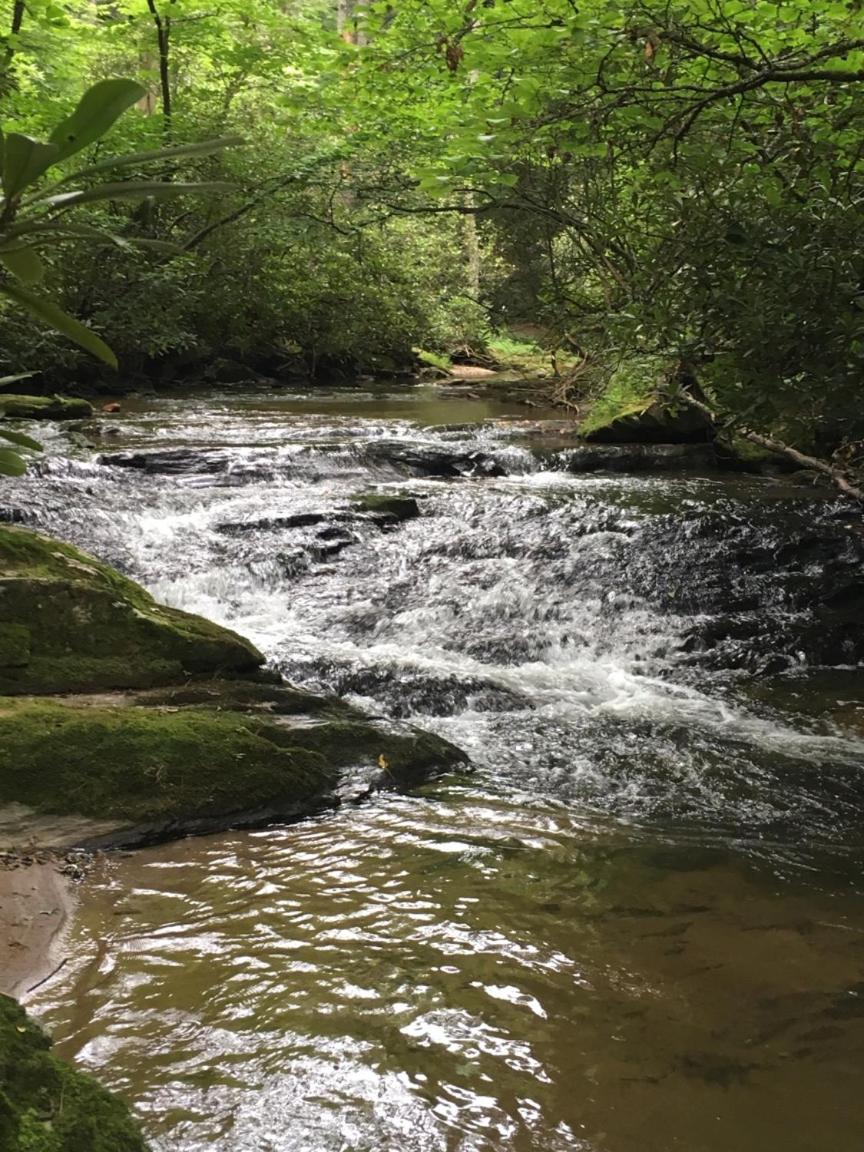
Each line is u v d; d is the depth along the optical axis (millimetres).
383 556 7301
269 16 14156
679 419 10992
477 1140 1985
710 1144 2000
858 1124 2074
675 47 5508
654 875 3322
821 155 4727
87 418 11211
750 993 2580
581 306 12664
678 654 6395
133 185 795
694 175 4930
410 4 7777
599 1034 2371
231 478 8539
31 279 803
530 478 9922
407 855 3410
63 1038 2236
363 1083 2143
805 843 3682
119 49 17094
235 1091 2092
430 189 6004
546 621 6715
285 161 15438
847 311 4215
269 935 2791
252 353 18453
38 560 4496
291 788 3832
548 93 5465
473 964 2676
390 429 11375
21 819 3314
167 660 4457
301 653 5609
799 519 8031
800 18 5547
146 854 3328
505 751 4684
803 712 5473
